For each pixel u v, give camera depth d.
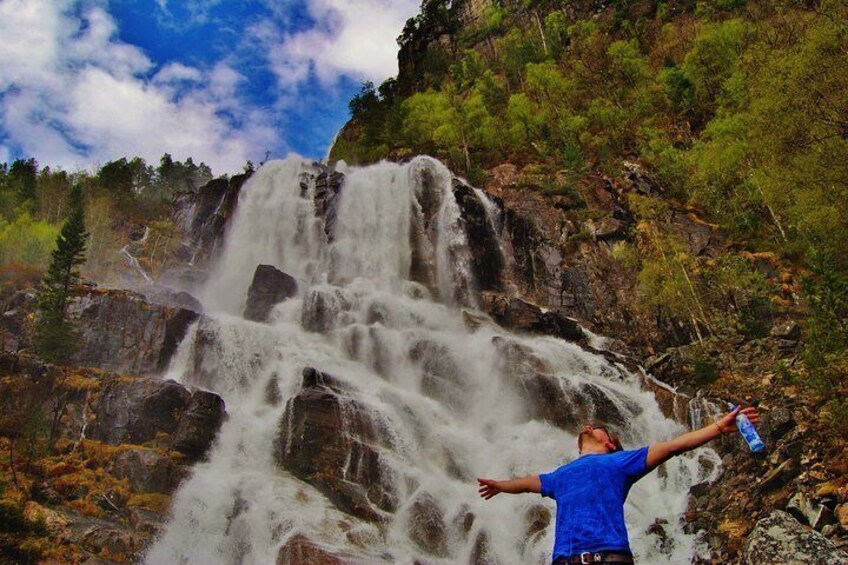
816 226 30.20
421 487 22.45
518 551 20.41
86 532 18.95
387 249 46.88
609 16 90.38
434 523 21.12
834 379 22.58
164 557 19.33
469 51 93.44
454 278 43.69
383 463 23.05
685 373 31.81
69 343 29.83
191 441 23.81
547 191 47.91
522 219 46.75
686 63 61.03
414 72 107.31
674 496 22.95
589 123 64.19
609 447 5.62
